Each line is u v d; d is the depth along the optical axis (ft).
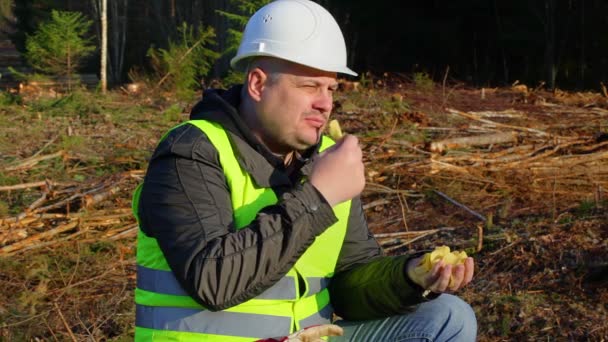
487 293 17.94
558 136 32.32
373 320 10.69
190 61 49.19
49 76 51.72
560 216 22.25
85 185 26.08
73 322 17.52
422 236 22.17
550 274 18.38
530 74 68.44
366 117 36.68
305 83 9.64
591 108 41.57
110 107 40.93
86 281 19.19
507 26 70.13
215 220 9.22
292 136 9.78
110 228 22.93
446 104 42.11
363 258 10.93
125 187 26.27
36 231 22.74
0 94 42.11
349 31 76.38
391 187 26.27
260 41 9.65
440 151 29.66
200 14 91.91
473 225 22.61
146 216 9.44
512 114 38.34
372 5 74.74
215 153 9.53
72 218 22.85
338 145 9.52
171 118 38.24
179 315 9.51
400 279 10.11
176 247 9.07
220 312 9.48
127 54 94.17
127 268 20.59
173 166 9.39
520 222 22.00
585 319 16.52
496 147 30.91
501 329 16.57
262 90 9.73
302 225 9.00
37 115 38.11
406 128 33.81
